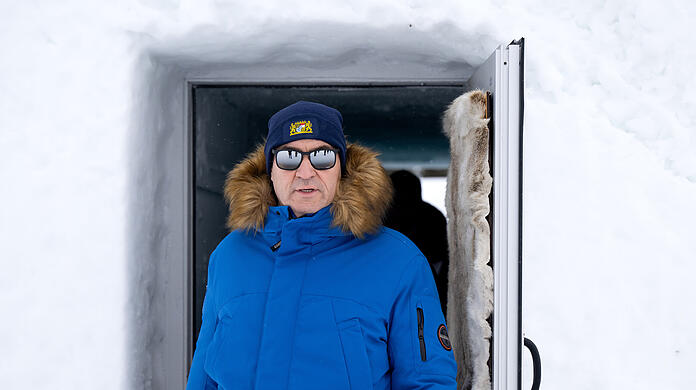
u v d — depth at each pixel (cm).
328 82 219
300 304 131
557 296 174
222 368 133
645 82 180
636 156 178
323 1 180
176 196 218
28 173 181
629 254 175
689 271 173
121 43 183
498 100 144
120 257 179
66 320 177
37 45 184
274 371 127
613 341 172
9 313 177
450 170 183
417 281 135
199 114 254
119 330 178
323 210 136
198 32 183
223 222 304
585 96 180
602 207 176
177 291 216
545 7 183
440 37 188
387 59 213
